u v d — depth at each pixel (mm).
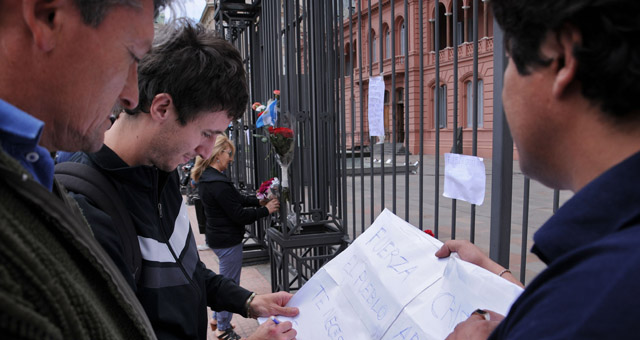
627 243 394
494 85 1450
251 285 4062
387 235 1180
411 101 15297
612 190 428
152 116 1028
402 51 14570
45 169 518
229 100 1068
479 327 722
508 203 1466
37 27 493
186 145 1081
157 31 1033
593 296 389
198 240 5730
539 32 463
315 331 1121
